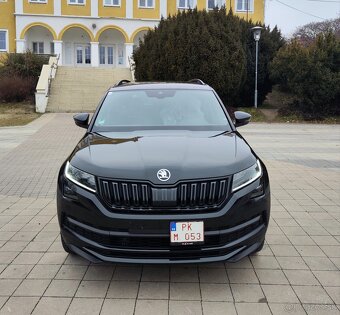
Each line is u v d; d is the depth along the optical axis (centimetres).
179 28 2027
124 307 361
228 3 4088
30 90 2500
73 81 2719
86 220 376
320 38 2053
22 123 1828
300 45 2098
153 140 437
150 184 363
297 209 632
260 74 2248
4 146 1238
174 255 366
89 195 374
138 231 360
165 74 2036
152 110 527
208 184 367
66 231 394
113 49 4188
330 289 391
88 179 381
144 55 2217
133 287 395
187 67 1986
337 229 548
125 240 366
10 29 3903
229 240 373
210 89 585
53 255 467
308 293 383
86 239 379
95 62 3984
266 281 405
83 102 2402
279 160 1034
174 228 359
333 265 441
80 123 536
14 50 3906
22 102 2434
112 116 520
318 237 520
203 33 1973
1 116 2083
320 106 2070
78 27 3947
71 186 391
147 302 369
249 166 397
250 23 2381
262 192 396
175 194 362
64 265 442
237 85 2042
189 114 521
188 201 364
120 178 368
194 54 1975
